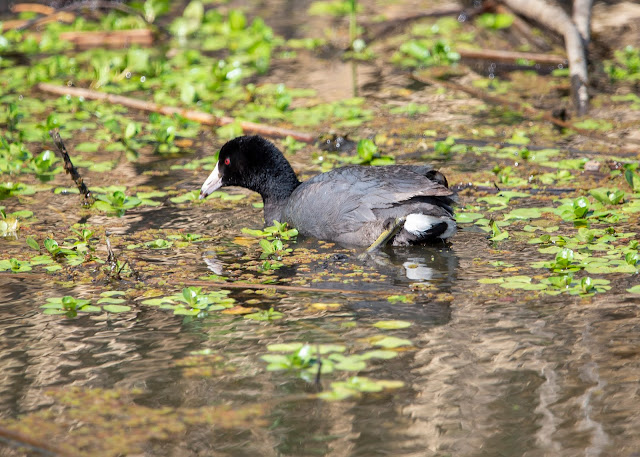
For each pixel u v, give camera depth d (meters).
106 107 18.80
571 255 10.09
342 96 19.59
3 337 8.77
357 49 23.50
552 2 23.03
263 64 21.81
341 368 7.82
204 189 13.05
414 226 10.83
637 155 14.95
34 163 14.82
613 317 8.82
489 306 9.20
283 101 18.08
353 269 10.47
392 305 9.31
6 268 10.62
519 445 6.75
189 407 7.37
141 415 7.25
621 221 11.88
